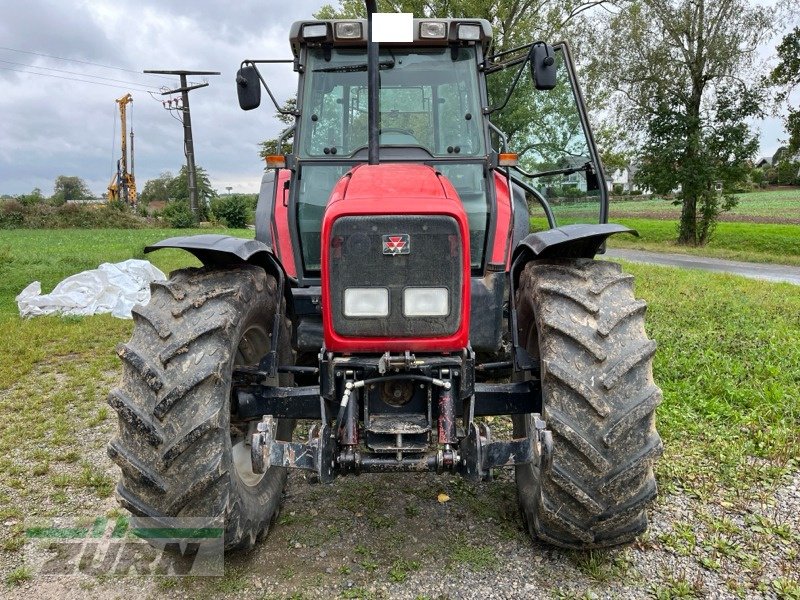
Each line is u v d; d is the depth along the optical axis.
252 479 3.29
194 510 2.71
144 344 2.79
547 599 2.81
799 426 4.44
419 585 2.92
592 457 2.63
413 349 2.96
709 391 5.06
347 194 3.04
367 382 2.90
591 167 4.79
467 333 2.98
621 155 26.36
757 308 8.62
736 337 6.79
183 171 92.69
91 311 8.98
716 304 8.86
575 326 2.80
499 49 23.73
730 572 2.96
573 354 2.77
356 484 3.95
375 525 3.45
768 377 5.37
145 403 2.69
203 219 54.34
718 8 22.61
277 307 3.39
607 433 2.64
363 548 3.21
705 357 5.87
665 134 24.08
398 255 2.90
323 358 2.97
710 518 3.37
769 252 23.14
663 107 23.66
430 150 4.20
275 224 4.36
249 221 57.03
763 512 3.43
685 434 4.36
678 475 3.81
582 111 4.77
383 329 2.94
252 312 3.10
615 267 3.11
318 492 3.85
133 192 63.91
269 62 4.36
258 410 3.11
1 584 3.01
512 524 3.44
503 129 5.25
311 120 4.28
